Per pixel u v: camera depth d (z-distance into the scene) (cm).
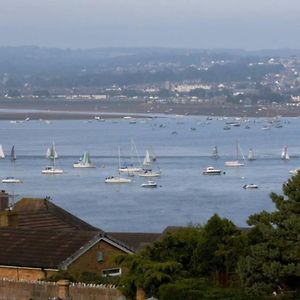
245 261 7375
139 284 7394
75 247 8969
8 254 9000
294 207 7469
